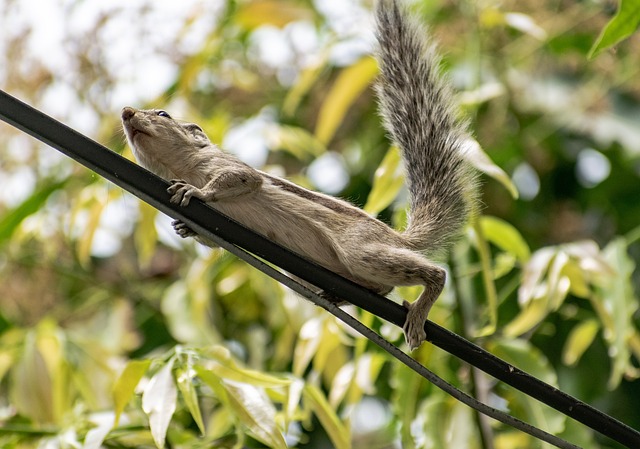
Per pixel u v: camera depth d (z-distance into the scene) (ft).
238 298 38.70
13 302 40.27
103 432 26.20
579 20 40.70
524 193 42.45
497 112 40.24
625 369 30.14
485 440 30.35
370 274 24.30
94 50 36.94
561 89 42.04
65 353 32.99
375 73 35.58
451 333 22.76
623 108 41.50
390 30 27.14
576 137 42.04
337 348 32.60
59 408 32.50
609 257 31.53
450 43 40.50
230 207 25.14
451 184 26.50
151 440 28.37
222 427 29.96
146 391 25.22
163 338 40.96
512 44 41.32
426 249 25.90
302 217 25.05
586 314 37.60
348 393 32.01
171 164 26.12
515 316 37.63
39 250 40.55
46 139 21.02
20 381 32.50
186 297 35.83
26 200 36.52
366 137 42.34
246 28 42.01
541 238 41.96
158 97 38.58
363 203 41.47
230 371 26.23
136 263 41.57
